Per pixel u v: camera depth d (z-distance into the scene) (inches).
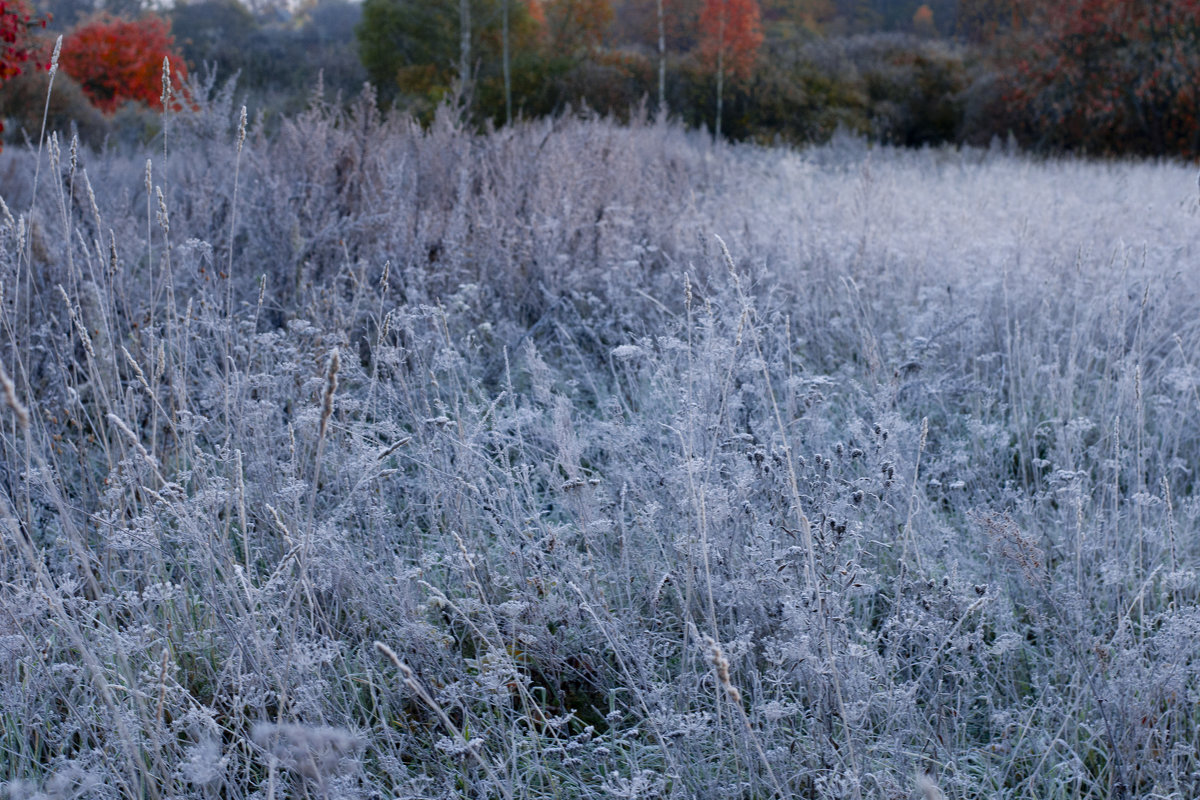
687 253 174.2
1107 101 653.9
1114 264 163.3
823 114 804.6
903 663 82.7
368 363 140.6
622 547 90.8
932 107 886.4
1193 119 628.7
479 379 124.6
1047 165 508.4
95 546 96.3
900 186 323.3
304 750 55.4
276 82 1047.0
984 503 100.1
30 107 450.0
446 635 81.9
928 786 49.9
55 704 79.1
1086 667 74.9
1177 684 73.5
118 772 67.7
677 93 808.9
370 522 92.4
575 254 186.1
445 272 166.6
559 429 93.6
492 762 75.6
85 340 88.2
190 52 1154.7
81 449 100.7
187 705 77.3
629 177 268.1
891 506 93.4
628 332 148.8
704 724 70.9
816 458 93.7
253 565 92.9
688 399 84.2
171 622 84.3
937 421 131.5
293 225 170.7
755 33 799.7
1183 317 151.6
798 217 231.1
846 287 145.7
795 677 77.4
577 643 88.6
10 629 75.3
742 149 566.3
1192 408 123.4
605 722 85.3
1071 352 127.9
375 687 83.4
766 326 115.4
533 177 227.8
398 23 912.3
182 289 154.4
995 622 89.2
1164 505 87.6
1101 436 114.0
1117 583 87.4
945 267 181.2
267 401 100.2
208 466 93.7
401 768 71.1
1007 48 763.4
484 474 94.8
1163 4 637.9
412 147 263.0
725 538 86.0
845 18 2276.1
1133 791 72.4
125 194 187.8
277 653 75.8
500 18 920.3
